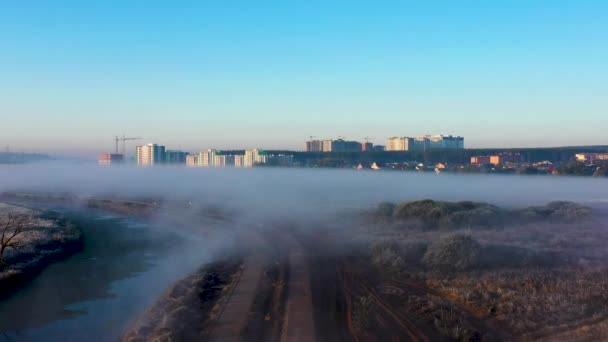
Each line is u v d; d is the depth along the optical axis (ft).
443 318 61.82
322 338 56.90
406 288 78.95
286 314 66.28
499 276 81.56
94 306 82.43
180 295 79.71
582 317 60.13
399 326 60.54
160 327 63.21
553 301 66.13
